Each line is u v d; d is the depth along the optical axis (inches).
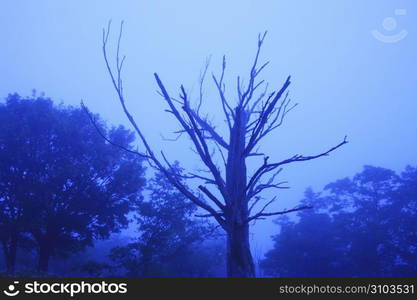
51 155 1122.0
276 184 307.7
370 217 1766.7
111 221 1194.0
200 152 275.1
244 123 318.7
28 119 1120.2
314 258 1722.4
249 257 264.2
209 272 1309.1
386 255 1651.1
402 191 1747.0
